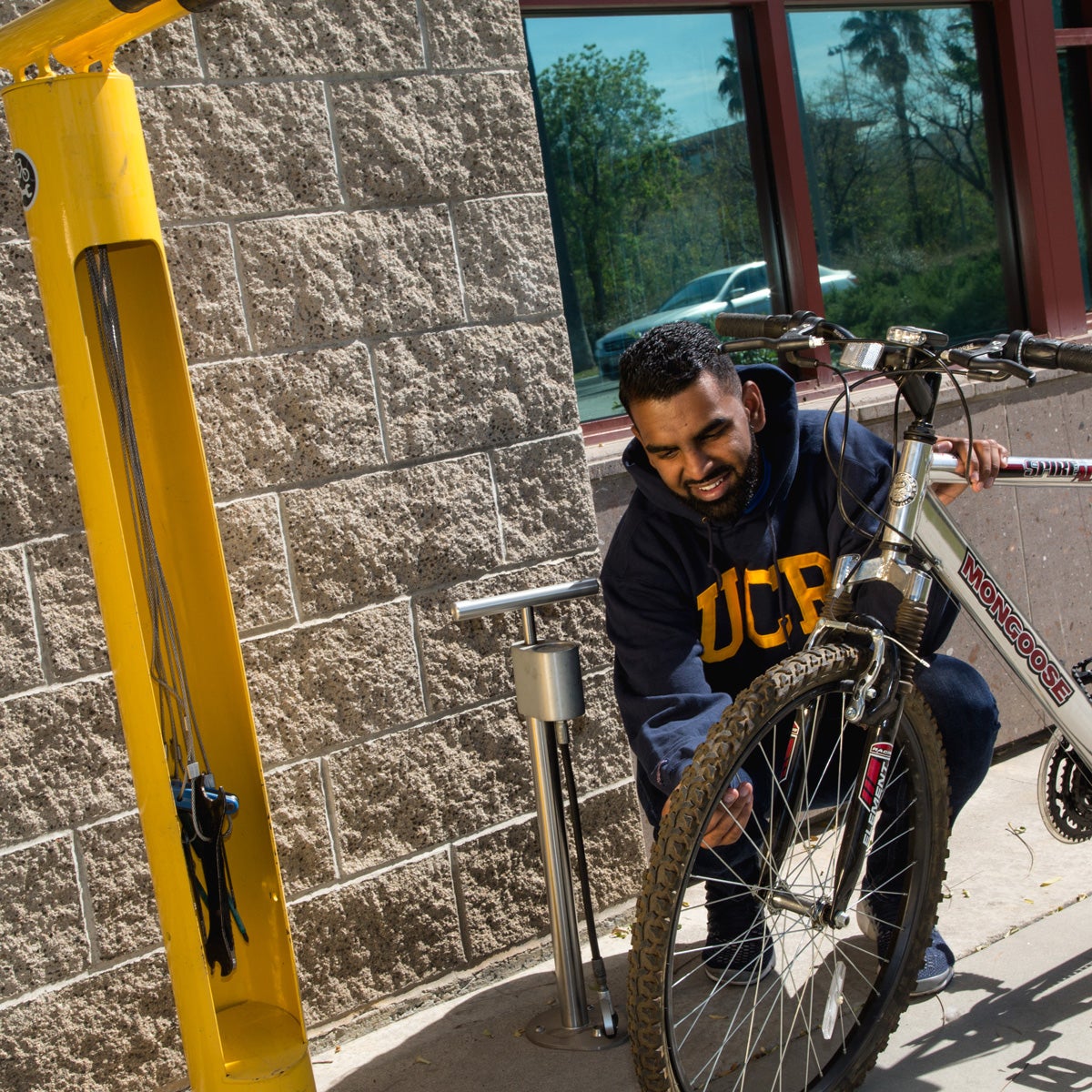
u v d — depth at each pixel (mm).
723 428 2135
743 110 3695
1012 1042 2248
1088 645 3969
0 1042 2299
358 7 2580
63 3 1784
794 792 2312
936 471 2166
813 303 3768
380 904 2678
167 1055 2473
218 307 2453
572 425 2902
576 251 3451
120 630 1960
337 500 2596
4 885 2295
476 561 2771
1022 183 4219
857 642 1965
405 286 2662
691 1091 1930
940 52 4098
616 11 3418
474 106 2729
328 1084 2441
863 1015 2162
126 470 2150
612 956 2820
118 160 1934
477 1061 2451
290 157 2518
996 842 3152
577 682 2338
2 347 2254
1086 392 3908
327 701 2604
